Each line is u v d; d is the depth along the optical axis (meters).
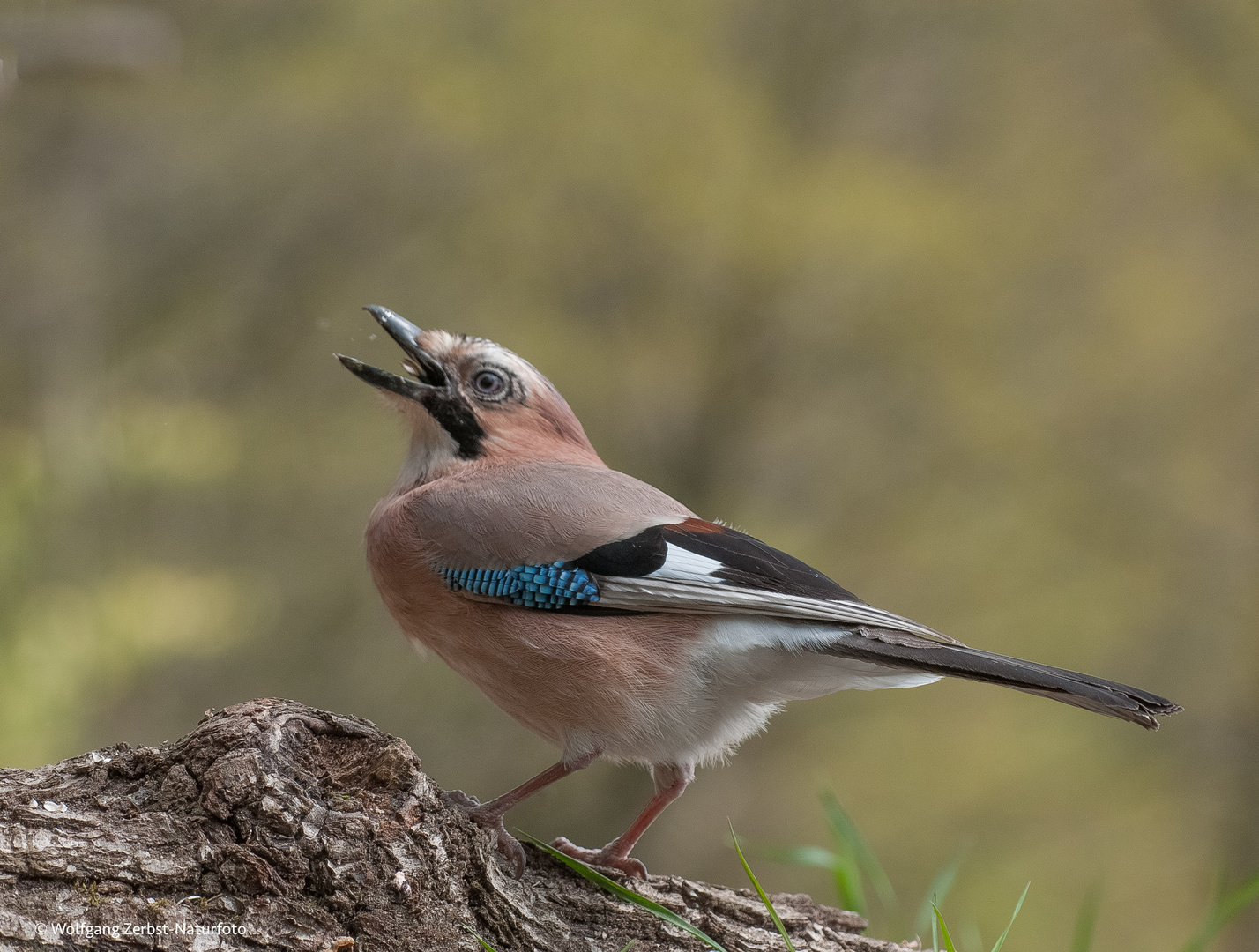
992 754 16.11
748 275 15.49
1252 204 16.91
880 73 17.12
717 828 15.85
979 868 15.79
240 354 17.62
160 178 18.17
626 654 4.57
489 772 15.77
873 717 16.06
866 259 15.41
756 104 15.77
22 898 3.42
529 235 16.23
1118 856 15.76
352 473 16.88
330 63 16.03
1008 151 17.42
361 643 16.44
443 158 17.06
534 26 15.63
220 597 15.01
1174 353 16.45
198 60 16.50
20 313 17.34
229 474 16.48
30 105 16.89
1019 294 16.77
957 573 16.61
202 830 3.61
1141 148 17.30
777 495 16.92
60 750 13.08
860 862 5.70
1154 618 16.12
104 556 15.25
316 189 17.77
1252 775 14.33
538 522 4.71
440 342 5.60
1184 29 15.41
